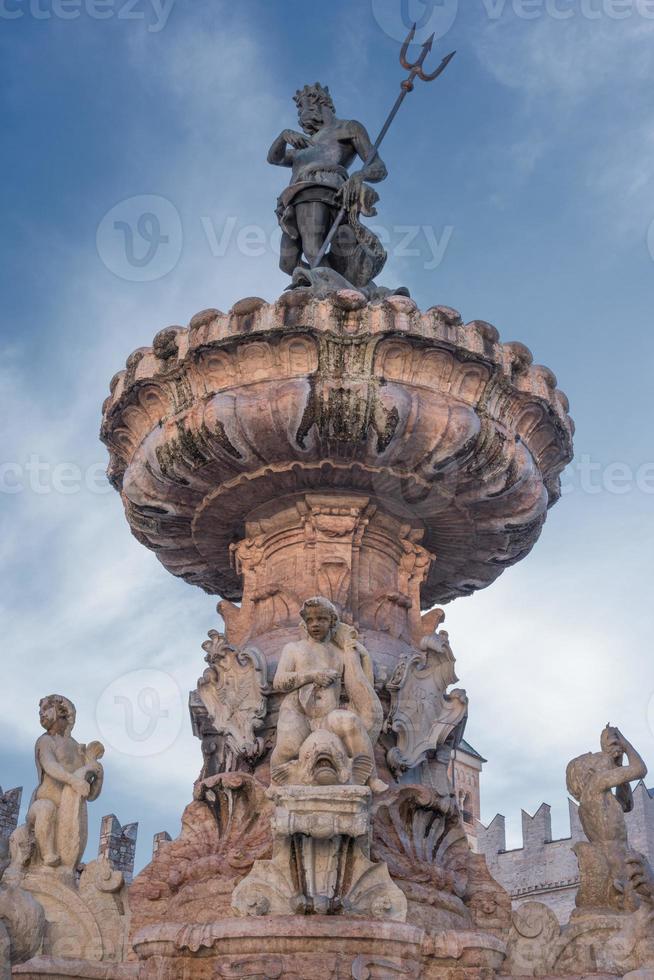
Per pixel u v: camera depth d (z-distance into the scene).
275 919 7.21
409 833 8.71
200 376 9.50
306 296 9.24
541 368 9.98
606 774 8.93
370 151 11.12
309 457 9.56
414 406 9.29
